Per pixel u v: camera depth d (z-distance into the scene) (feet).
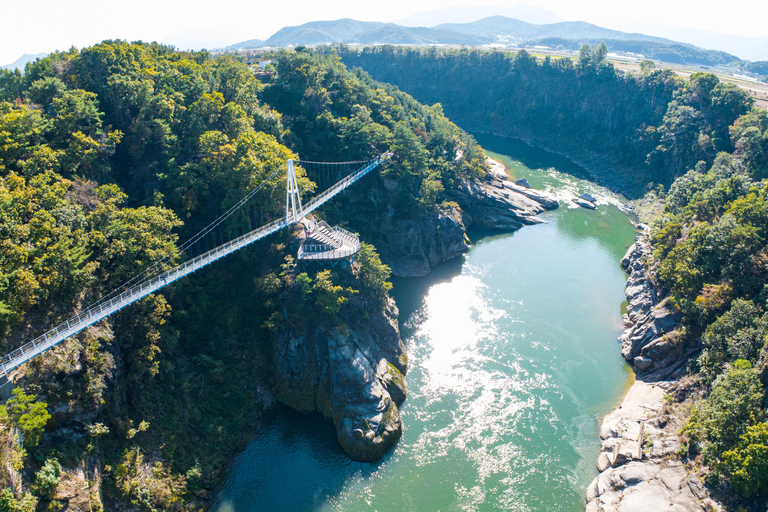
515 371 299.17
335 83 466.70
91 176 279.69
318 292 275.59
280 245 308.40
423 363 307.99
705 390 239.71
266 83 471.62
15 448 156.56
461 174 494.18
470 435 256.73
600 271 410.52
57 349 192.95
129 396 227.61
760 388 202.28
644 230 452.35
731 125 506.89
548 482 231.09
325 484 231.91
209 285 297.33
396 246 410.52
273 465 240.73
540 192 556.51
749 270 266.98
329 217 364.58
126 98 317.42
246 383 275.80
